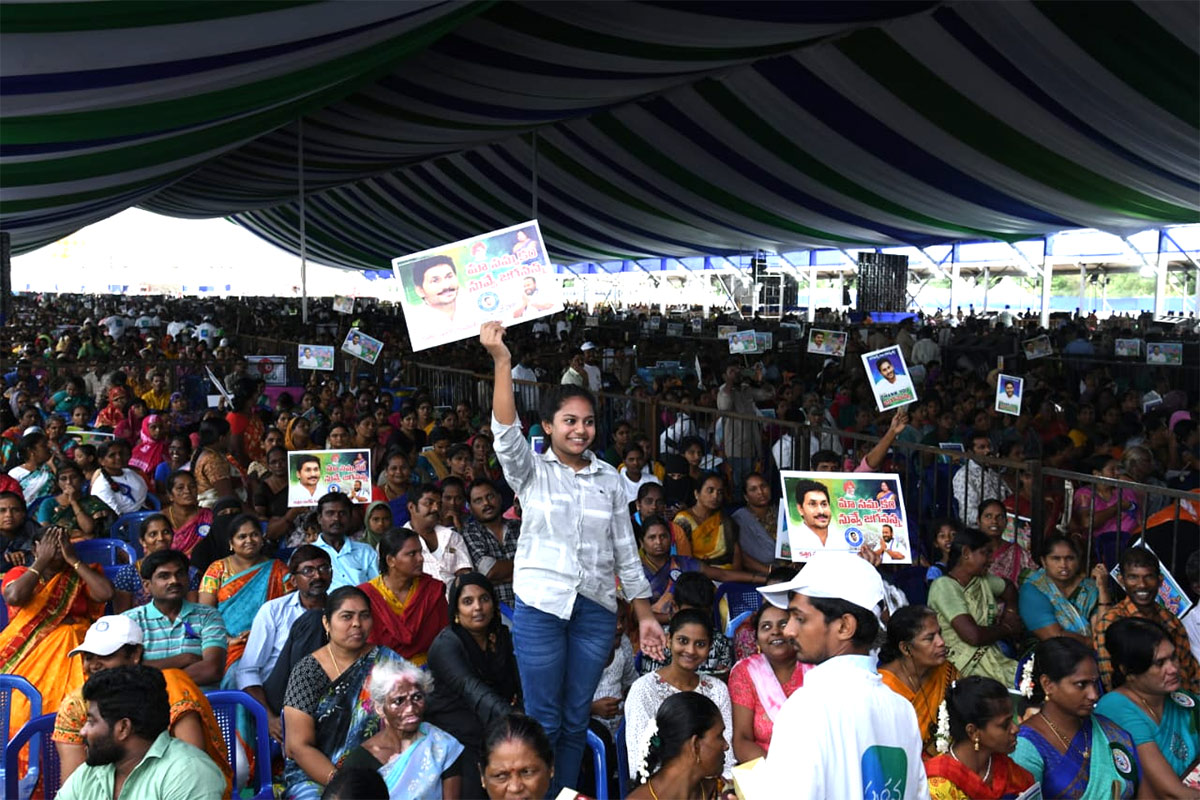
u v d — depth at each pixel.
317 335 21.14
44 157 9.09
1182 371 17.94
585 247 35.06
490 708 4.18
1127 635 4.12
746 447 10.19
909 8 11.87
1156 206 19.16
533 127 18.78
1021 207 20.41
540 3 10.65
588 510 3.82
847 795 2.52
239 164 22.30
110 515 7.67
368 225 36.66
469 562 6.42
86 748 3.70
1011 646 5.97
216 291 71.81
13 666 5.00
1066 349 21.11
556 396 3.83
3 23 5.20
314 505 7.17
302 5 6.46
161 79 7.09
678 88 17.53
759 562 7.24
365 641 4.34
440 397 15.89
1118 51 12.33
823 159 18.80
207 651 5.01
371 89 14.70
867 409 11.77
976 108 15.20
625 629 5.82
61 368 15.28
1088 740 3.87
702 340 26.31
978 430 10.72
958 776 3.56
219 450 8.96
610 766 4.78
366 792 3.14
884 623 4.37
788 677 4.55
